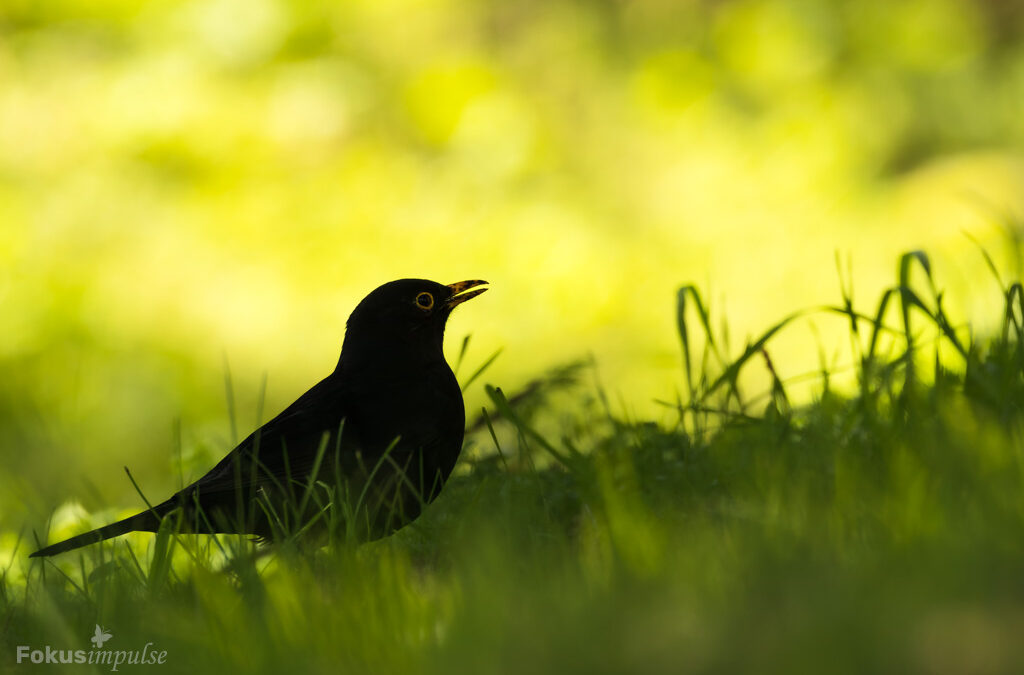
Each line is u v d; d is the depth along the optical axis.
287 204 16.92
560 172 17.89
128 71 17.47
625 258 16.45
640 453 5.29
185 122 17.17
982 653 2.72
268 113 17.47
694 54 18.39
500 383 15.36
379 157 17.45
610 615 3.23
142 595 4.30
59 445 14.32
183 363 15.55
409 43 18.89
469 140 17.77
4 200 16.45
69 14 17.88
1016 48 18.19
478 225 16.86
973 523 3.43
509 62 19.12
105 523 6.30
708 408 5.30
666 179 17.33
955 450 4.06
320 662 3.38
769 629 2.98
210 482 4.93
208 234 16.64
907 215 15.70
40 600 4.24
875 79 17.83
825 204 16.45
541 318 15.97
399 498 4.99
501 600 3.44
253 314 15.97
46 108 17.31
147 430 14.95
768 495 4.21
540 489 4.80
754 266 16.05
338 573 4.16
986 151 17.36
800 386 10.59
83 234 16.45
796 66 18.08
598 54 18.92
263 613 3.72
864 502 3.93
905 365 5.20
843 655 2.81
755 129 17.69
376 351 5.28
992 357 5.29
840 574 3.24
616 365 13.61
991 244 12.81
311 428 5.07
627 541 3.81
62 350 15.38
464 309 16.11
